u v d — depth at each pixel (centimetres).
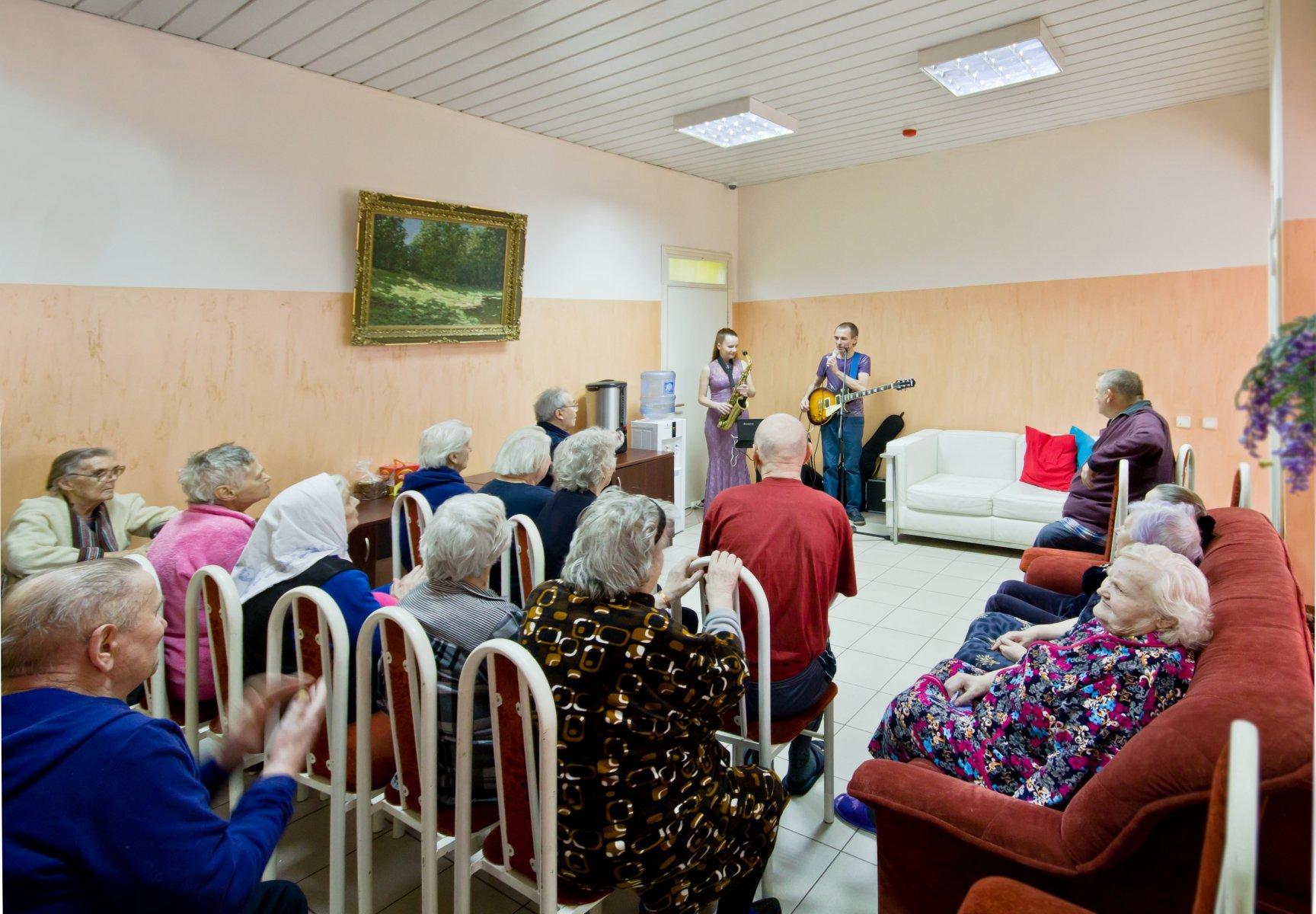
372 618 154
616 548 143
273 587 188
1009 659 222
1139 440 325
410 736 159
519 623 166
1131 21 333
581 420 540
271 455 370
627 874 139
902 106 448
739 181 651
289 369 374
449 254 435
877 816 152
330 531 203
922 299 584
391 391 420
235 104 346
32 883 97
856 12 317
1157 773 113
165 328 329
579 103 427
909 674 323
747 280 683
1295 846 115
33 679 110
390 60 360
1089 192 505
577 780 137
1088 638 162
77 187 300
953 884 145
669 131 488
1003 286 546
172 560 202
